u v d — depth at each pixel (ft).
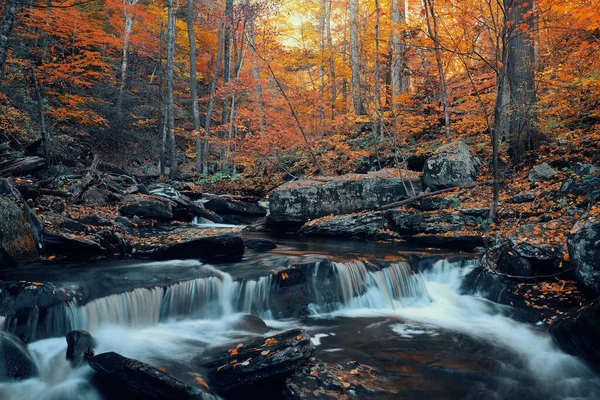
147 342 16.85
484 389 14.24
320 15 80.02
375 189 37.09
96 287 18.67
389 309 22.84
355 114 53.93
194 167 85.92
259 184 56.08
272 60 61.16
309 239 34.88
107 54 81.76
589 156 30.81
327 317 21.21
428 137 47.34
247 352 14.73
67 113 61.21
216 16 68.18
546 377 15.11
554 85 34.78
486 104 42.93
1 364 14.15
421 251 28.53
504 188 32.50
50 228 24.90
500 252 25.08
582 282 19.53
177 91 92.94
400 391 13.87
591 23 24.90
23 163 37.81
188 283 20.01
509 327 19.90
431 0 36.09
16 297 16.57
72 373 14.47
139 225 32.86
